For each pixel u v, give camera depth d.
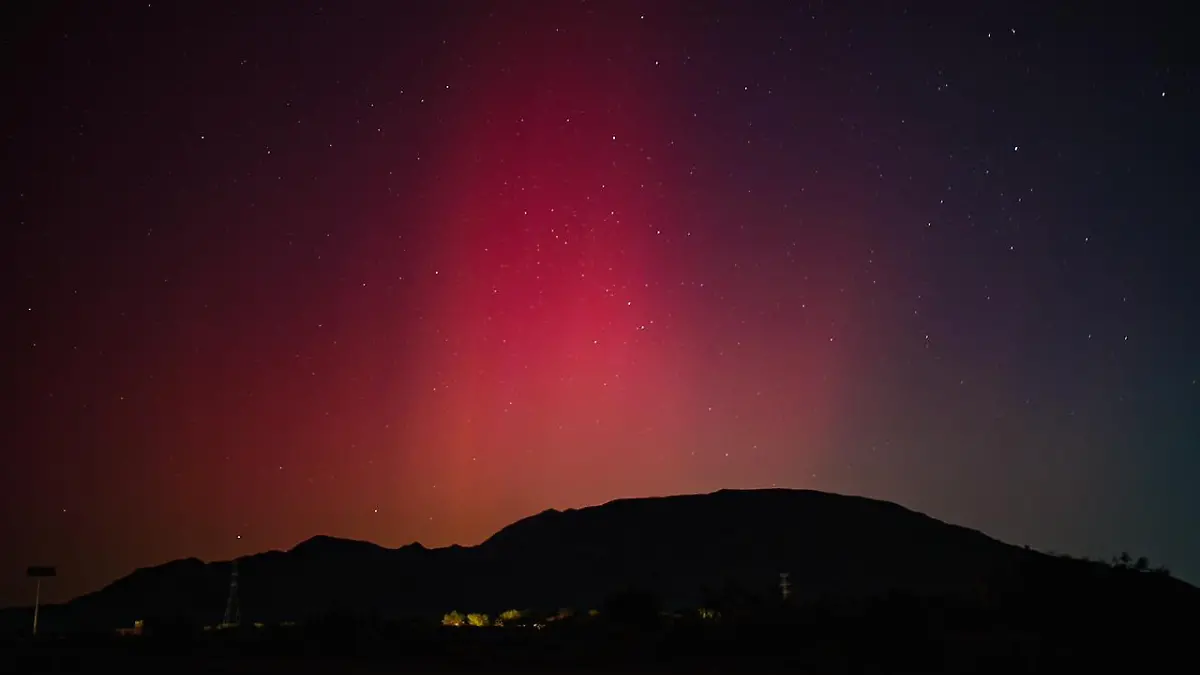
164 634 31.05
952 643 23.34
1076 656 22.08
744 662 23.77
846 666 22.48
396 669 23.72
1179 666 21.33
